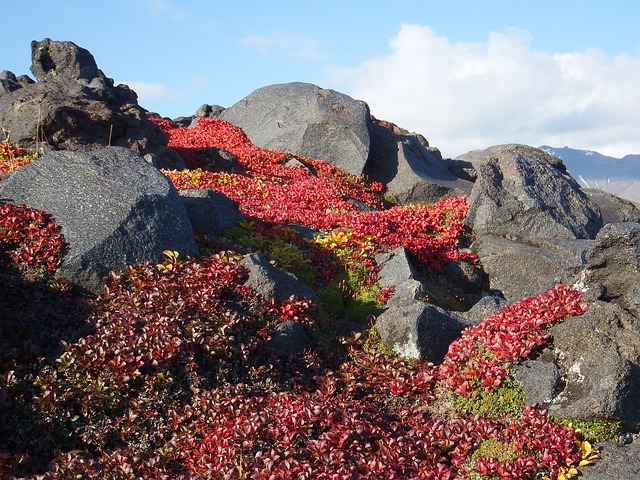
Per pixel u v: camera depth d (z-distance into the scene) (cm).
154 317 1327
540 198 2480
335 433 1129
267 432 1116
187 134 4231
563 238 2367
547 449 1107
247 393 1261
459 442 1169
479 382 1297
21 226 1469
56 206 1523
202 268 1515
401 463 1105
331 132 3906
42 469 1020
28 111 2956
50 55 4594
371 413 1275
